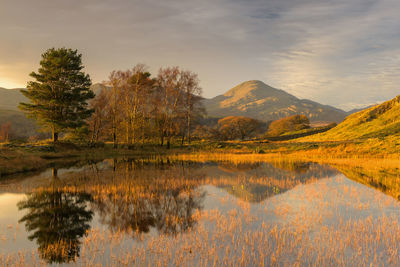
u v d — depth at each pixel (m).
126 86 43.25
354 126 90.50
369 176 19.73
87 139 50.16
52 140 43.19
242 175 20.38
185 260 6.70
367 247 7.41
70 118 41.38
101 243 7.84
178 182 17.28
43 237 8.37
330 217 10.19
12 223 9.70
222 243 7.76
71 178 18.91
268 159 33.41
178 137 62.16
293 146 47.09
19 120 147.00
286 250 7.23
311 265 6.43
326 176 19.83
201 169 23.88
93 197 13.41
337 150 39.56
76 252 7.22
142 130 46.16
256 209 11.27
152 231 8.79
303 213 10.68
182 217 10.24
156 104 45.75
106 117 48.25
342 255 6.94
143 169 23.94
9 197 13.44
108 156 37.34
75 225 9.45
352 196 13.53
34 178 18.94
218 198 13.19
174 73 45.12
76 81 41.34
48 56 40.22
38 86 39.47
